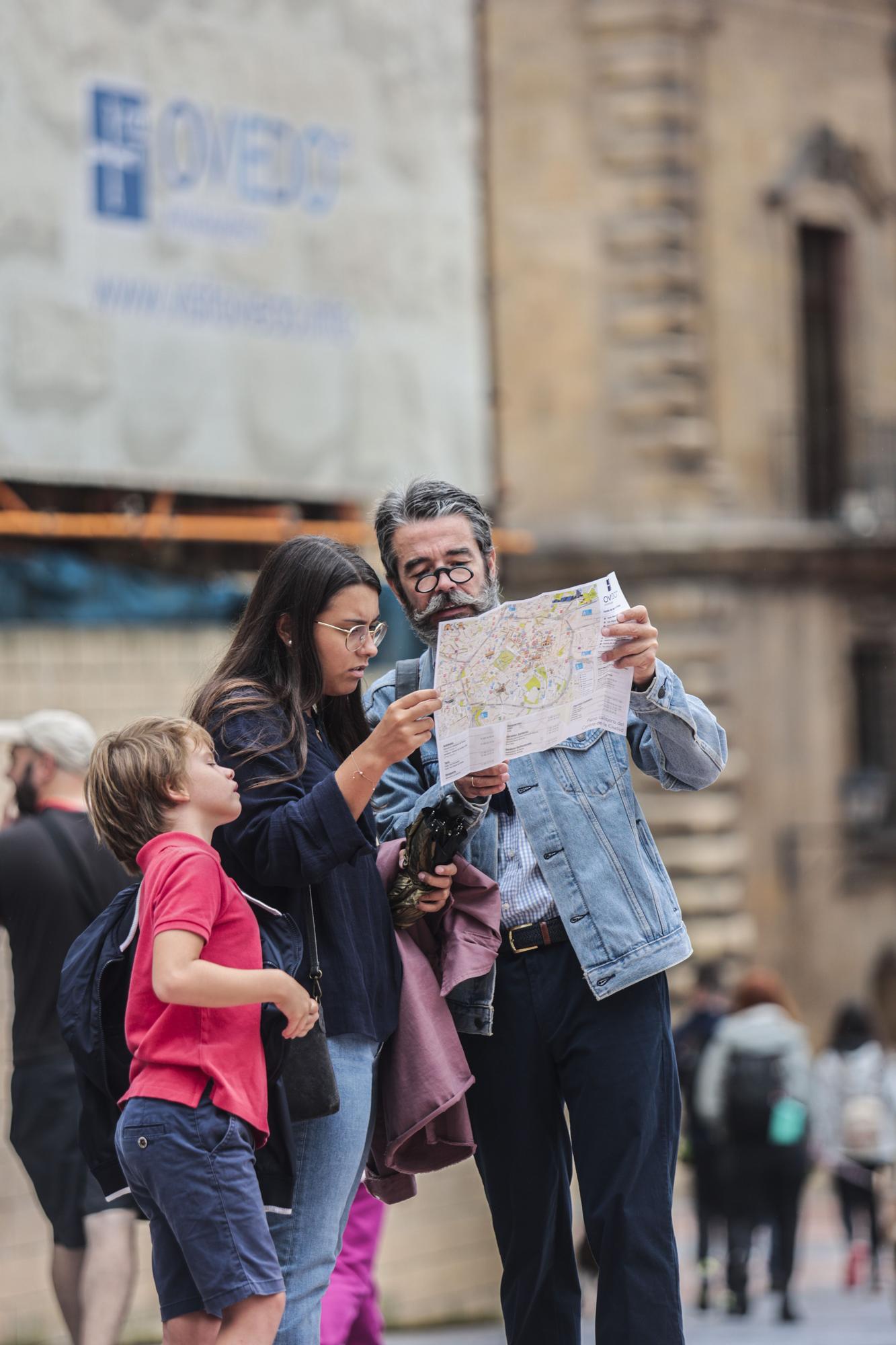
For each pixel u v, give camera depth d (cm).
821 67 2783
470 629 513
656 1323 543
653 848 572
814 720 2706
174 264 1499
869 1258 1675
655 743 562
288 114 1576
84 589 1338
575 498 2603
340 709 560
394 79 1658
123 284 1464
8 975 1230
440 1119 546
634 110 2598
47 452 1420
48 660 1299
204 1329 502
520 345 2603
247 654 535
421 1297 1446
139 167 1473
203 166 1516
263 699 526
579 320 2609
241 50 1542
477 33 1883
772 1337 1290
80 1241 775
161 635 1363
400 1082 538
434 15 1692
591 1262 1596
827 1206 2448
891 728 2819
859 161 2831
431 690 512
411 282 1670
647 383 2609
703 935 2544
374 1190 584
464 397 1716
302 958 518
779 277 2712
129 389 1470
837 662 2744
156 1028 496
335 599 529
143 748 507
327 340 1608
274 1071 507
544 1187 566
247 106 1546
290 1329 516
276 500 1653
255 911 515
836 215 2798
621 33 2598
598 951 548
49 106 1416
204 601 1396
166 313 1494
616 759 570
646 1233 546
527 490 2600
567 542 2586
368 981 527
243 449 1549
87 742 797
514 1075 562
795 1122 1515
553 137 2600
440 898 543
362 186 1633
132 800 507
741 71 2684
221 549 1631
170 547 1590
